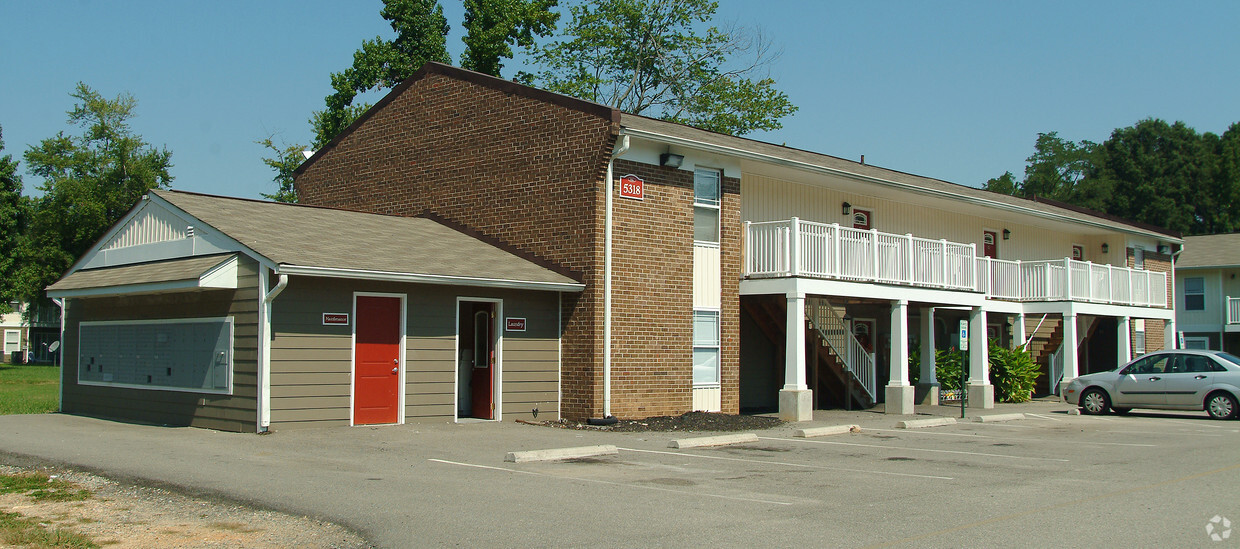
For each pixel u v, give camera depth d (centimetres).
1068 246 3416
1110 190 6712
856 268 2050
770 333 2181
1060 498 999
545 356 1800
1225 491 1056
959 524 855
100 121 5688
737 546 765
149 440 1397
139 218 1825
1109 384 2252
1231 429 1864
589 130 1781
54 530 823
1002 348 2794
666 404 1864
